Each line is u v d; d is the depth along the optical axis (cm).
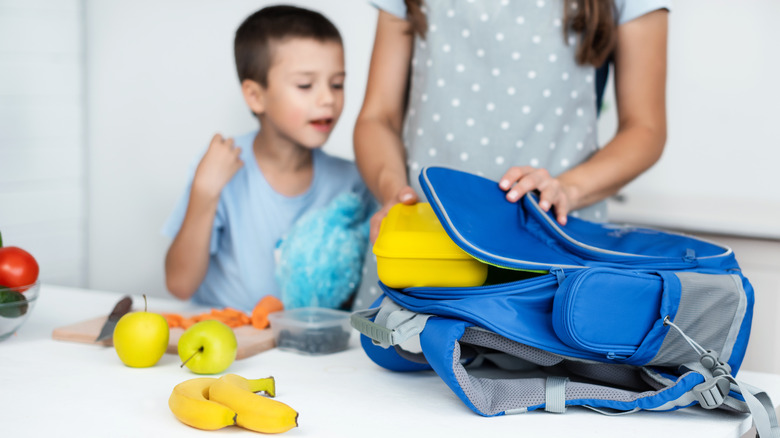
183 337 92
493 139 121
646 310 78
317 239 176
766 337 172
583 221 100
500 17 118
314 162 184
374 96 129
